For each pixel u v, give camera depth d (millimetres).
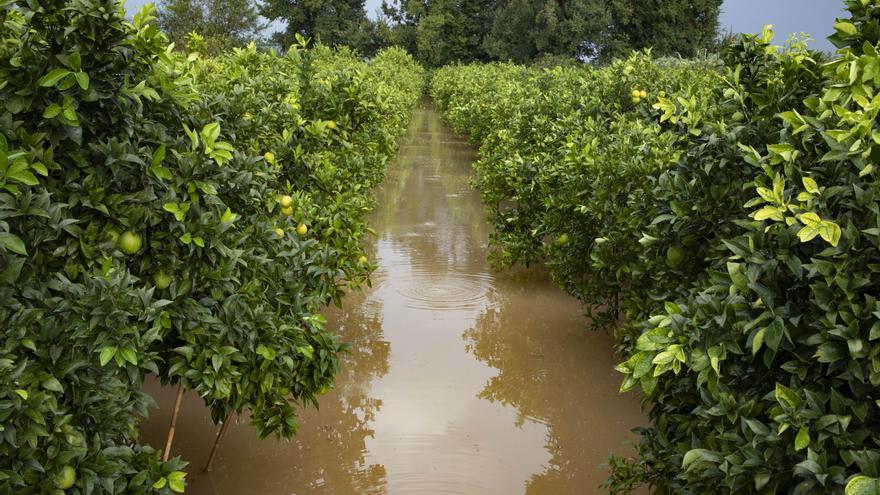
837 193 2469
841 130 2574
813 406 2305
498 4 52000
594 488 4305
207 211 3469
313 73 7605
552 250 6828
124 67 3033
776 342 2350
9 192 2664
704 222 3652
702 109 4098
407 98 21500
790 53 3732
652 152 5508
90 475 2486
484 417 5242
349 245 5855
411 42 54344
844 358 2314
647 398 3539
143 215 3111
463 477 4387
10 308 2416
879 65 2500
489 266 9109
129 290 2732
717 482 2646
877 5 3080
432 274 8680
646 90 8336
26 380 2346
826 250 2318
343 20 51656
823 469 2189
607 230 5789
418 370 6043
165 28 37500
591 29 42281
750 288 2545
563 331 7004
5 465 2316
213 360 3258
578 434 5031
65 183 2965
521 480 4375
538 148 9328
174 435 4816
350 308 7461
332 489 4223
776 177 2512
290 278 3951
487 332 6930
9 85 2840
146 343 2758
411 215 12242
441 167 17719
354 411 5293
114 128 3129
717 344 2520
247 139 5180
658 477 3379
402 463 4543
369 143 7891
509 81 18234
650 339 2617
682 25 43094
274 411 3824
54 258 2891
